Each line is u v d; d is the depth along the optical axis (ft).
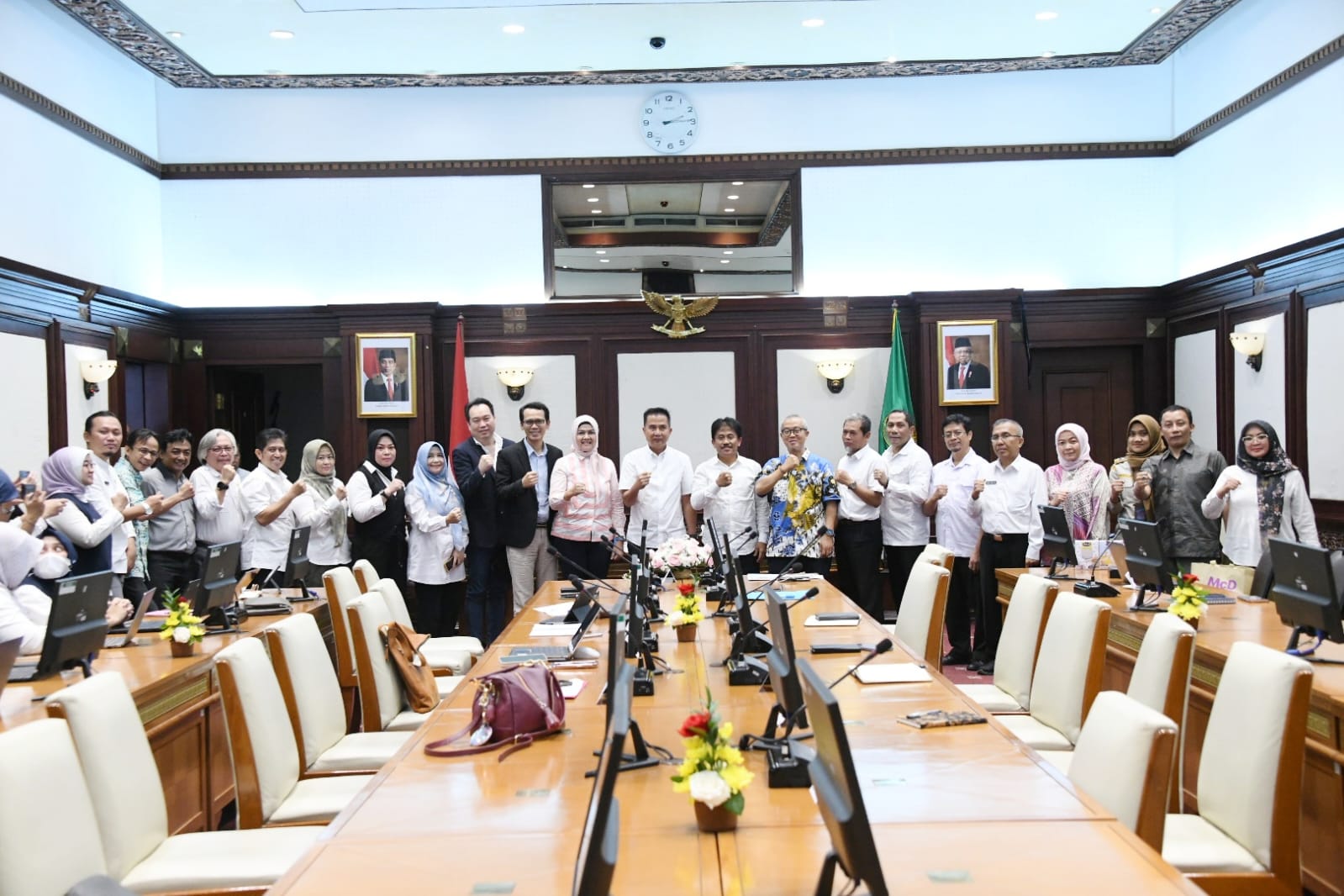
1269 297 23.02
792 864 6.32
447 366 27.58
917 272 28.09
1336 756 9.37
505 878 6.23
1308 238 21.75
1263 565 15.35
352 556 21.91
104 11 22.79
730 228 28.63
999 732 9.03
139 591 18.31
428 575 21.25
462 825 7.11
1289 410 22.27
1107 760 7.77
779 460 21.42
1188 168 27.37
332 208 27.99
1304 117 22.33
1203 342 25.89
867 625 14.40
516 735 9.04
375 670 13.03
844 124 28.07
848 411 27.53
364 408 26.81
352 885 6.15
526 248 28.07
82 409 22.97
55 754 7.23
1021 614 13.53
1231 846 8.27
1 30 20.92
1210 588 15.84
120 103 25.77
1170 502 18.53
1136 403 28.27
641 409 27.61
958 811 7.13
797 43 25.49
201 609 14.11
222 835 8.93
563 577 21.90
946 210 28.12
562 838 6.86
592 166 27.94
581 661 12.23
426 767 8.46
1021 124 28.09
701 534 21.40
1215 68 25.75
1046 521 17.63
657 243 28.53
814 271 28.09
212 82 27.17
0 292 20.24
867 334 27.55
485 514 21.43
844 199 28.09
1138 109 28.07
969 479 21.22
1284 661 8.16
